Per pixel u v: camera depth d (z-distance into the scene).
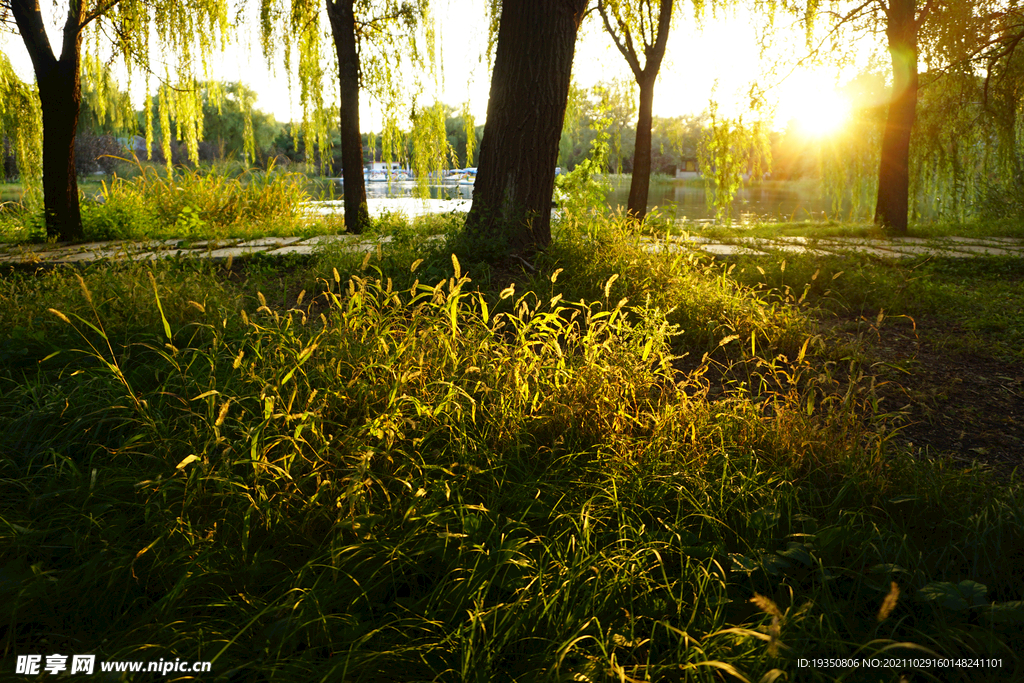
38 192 11.38
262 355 3.24
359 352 3.09
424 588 1.98
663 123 14.01
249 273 6.24
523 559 1.95
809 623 1.80
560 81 6.20
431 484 2.35
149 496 2.18
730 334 4.61
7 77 10.48
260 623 1.76
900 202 11.95
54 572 1.94
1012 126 13.04
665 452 2.62
